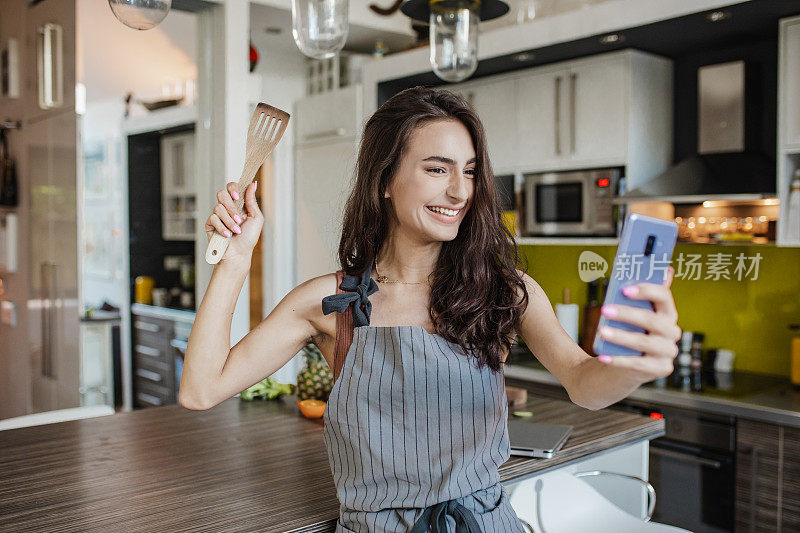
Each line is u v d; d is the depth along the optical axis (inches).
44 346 157.6
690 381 129.4
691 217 130.5
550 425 85.4
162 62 200.7
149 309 222.7
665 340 35.0
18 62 159.5
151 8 68.3
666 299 35.1
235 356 55.1
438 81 160.4
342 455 52.6
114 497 64.7
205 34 143.4
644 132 134.6
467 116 51.1
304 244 188.7
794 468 107.2
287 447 80.6
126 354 230.7
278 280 192.5
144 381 225.9
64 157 146.4
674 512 122.3
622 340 34.9
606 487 97.4
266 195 193.8
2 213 168.1
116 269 245.4
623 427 87.4
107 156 248.5
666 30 120.3
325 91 183.8
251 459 76.1
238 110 141.0
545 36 129.6
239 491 66.2
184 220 225.8
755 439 111.7
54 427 89.9
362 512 51.7
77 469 72.8
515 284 52.3
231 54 139.4
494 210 52.7
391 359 51.1
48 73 150.6
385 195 53.5
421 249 54.0
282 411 98.0
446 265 53.5
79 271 145.5
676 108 142.9
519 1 144.0
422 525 49.3
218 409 99.1
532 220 149.1
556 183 143.5
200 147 146.5
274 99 186.5
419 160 50.4
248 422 92.0
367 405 51.0
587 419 91.8
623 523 76.4
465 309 50.9
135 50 188.5
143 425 90.8
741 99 124.7
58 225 150.6
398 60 156.6
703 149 130.3
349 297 52.6
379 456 50.5
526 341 54.0
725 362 135.9
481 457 51.4
